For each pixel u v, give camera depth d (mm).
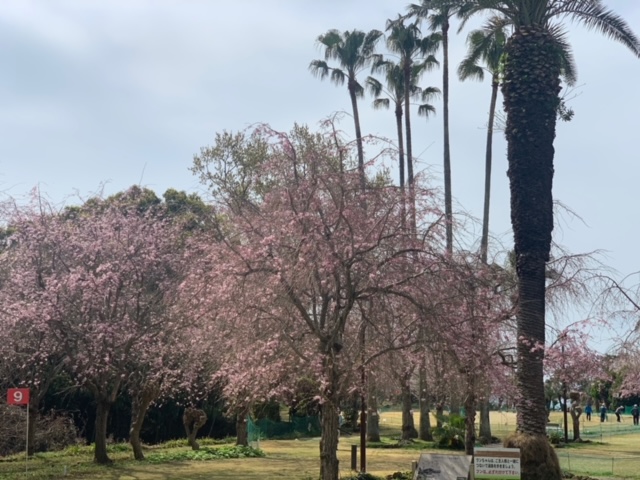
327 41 36406
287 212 13656
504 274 18000
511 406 21781
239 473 19969
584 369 18766
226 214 16500
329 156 14461
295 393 15273
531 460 16109
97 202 24000
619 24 17844
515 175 17219
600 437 36969
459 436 29688
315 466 21859
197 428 27453
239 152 27844
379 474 19203
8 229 26609
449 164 32438
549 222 17094
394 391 15492
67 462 22141
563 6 18109
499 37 25781
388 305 13562
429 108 37188
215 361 16188
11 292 21297
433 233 14102
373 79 37406
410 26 34312
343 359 13766
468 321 13883
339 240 13422
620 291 16547
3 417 24188
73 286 20062
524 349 16656
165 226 23359
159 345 20734
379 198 14016
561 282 18094
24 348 21984
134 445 23375
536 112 17172
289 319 13688
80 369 22094
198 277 14992
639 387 22625
